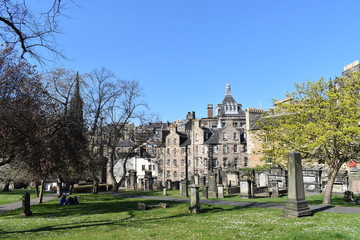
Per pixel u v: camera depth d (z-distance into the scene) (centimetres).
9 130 1709
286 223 1315
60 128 2270
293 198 1495
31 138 1814
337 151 2150
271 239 1055
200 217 1719
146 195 3712
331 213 1575
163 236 1197
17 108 1781
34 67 1945
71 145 2308
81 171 3142
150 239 1150
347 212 1622
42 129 2005
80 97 3148
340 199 2577
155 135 9050
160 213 1997
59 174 3022
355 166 3684
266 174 4438
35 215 2167
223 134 7250
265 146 2367
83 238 1216
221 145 7181
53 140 2105
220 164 7088
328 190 2205
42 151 1941
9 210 2578
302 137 2061
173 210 2111
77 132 2417
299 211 1462
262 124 2448
